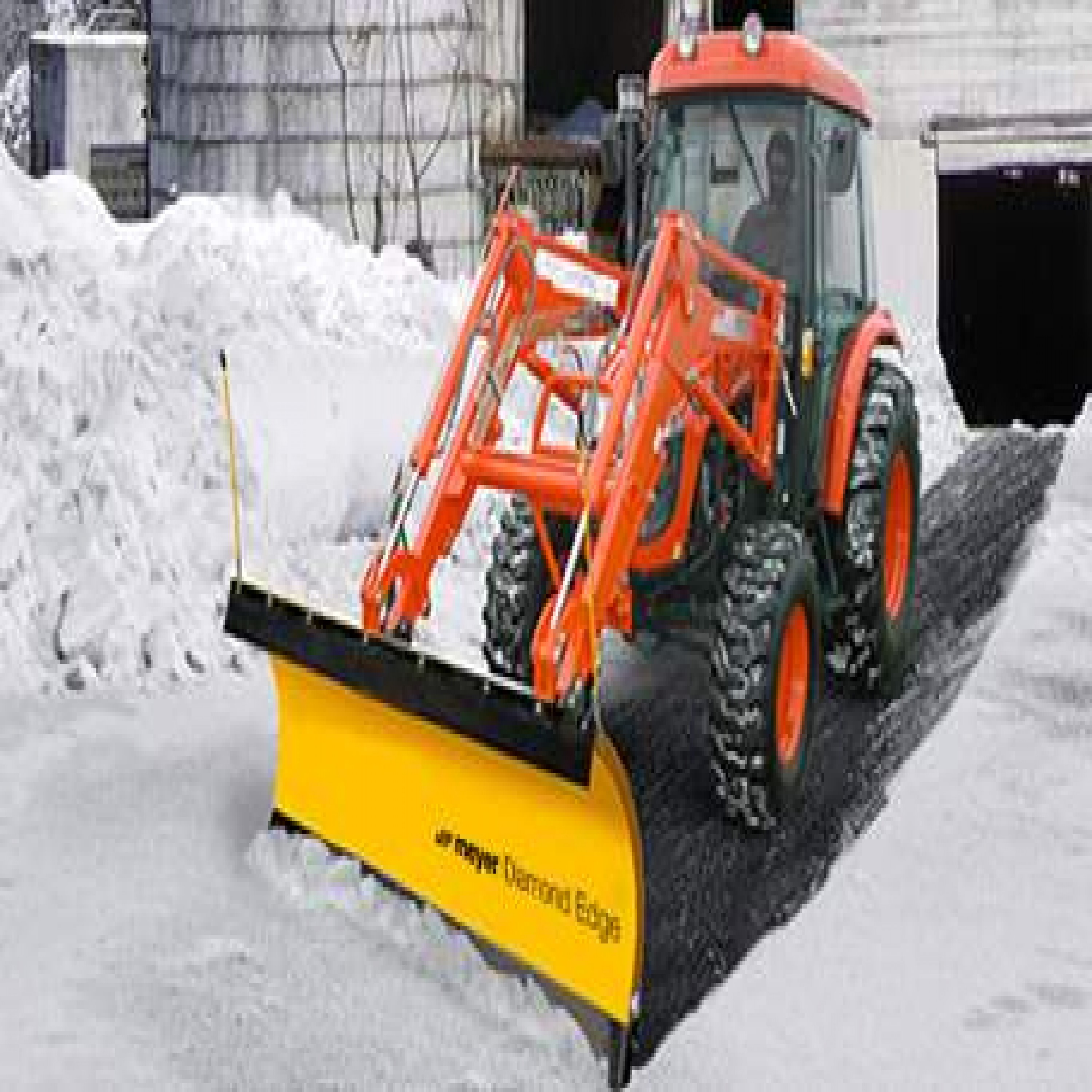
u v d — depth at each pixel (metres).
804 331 5.73
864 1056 3.79
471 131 15.02
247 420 7.34
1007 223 17.19
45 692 6.08
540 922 3.98
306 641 4.48
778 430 5.71
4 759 5.42
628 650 7.19
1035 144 14.62
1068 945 4.39
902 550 6.84
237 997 3.95
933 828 5.21
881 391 6.53
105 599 6.31
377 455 7.89
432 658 4.15
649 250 4.90
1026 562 8.46
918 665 6.97
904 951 4.36
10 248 7.46
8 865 4.66
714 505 5.60
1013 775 5.63
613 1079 3.63
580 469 4.57
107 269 7.94
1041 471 11.01
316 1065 3.65
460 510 4.83
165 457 6.94
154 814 5.05
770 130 5.82
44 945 4.20
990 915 4.59
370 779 4.52
